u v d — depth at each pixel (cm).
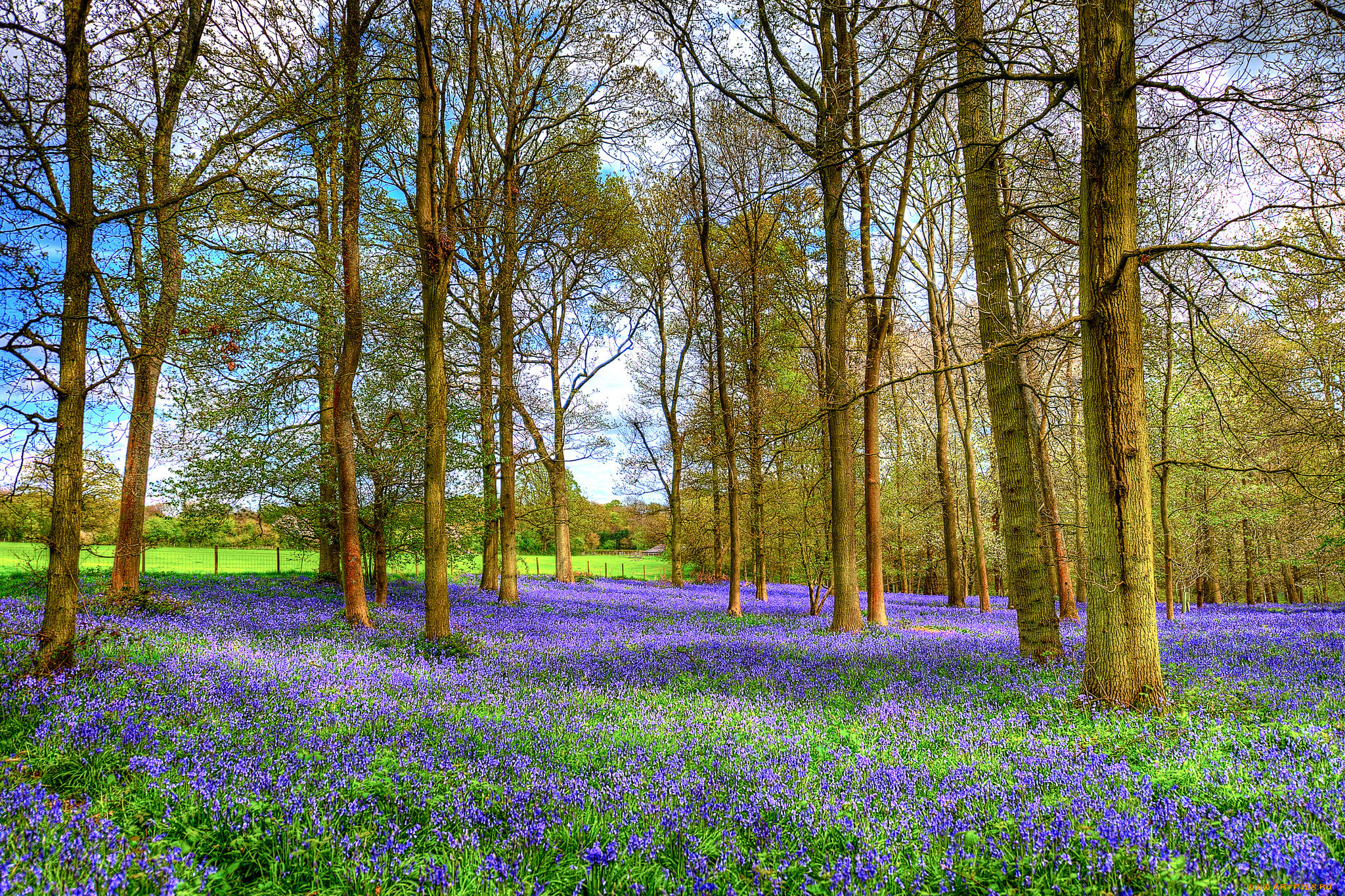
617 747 670
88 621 1238
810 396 2316
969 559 4156
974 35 966
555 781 560
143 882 376
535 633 1523
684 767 607
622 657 1211
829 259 1712
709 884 402
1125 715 713
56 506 810
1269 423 1580
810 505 2392
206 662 955
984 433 3347
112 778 509
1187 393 2462
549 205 2172
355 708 784
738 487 2189
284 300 1569
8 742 567
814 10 1330
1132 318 772
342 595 2119
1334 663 995
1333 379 1612
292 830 445
